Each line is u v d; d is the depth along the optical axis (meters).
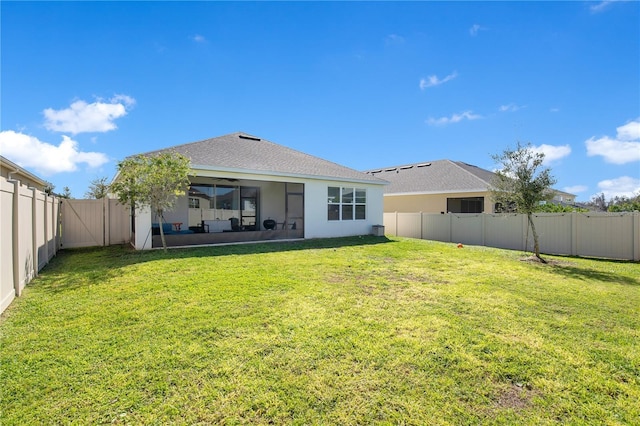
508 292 5.89
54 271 7.20
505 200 10.03
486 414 2.55
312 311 4.70
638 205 12.96
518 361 3.34
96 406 2.57
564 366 3.26
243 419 2.46
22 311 4.63
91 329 4.00
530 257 9.90
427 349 3.55
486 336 3.92
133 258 8.70
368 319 4.42
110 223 12.07
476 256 10.09
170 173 9.30
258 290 5.71
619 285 6.53
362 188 16.05
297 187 16.67
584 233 10.82
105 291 5.60
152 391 2.77
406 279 6.82
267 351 3.47
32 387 2.80
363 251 10.71
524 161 9.54
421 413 2.55
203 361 3.25
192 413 2.51
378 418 2.49
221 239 12.27
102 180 25.56
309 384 2.89
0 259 4.53
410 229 16.70
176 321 4.26
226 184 16.08
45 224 7.98
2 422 2.38
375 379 2.98
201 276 6.69
